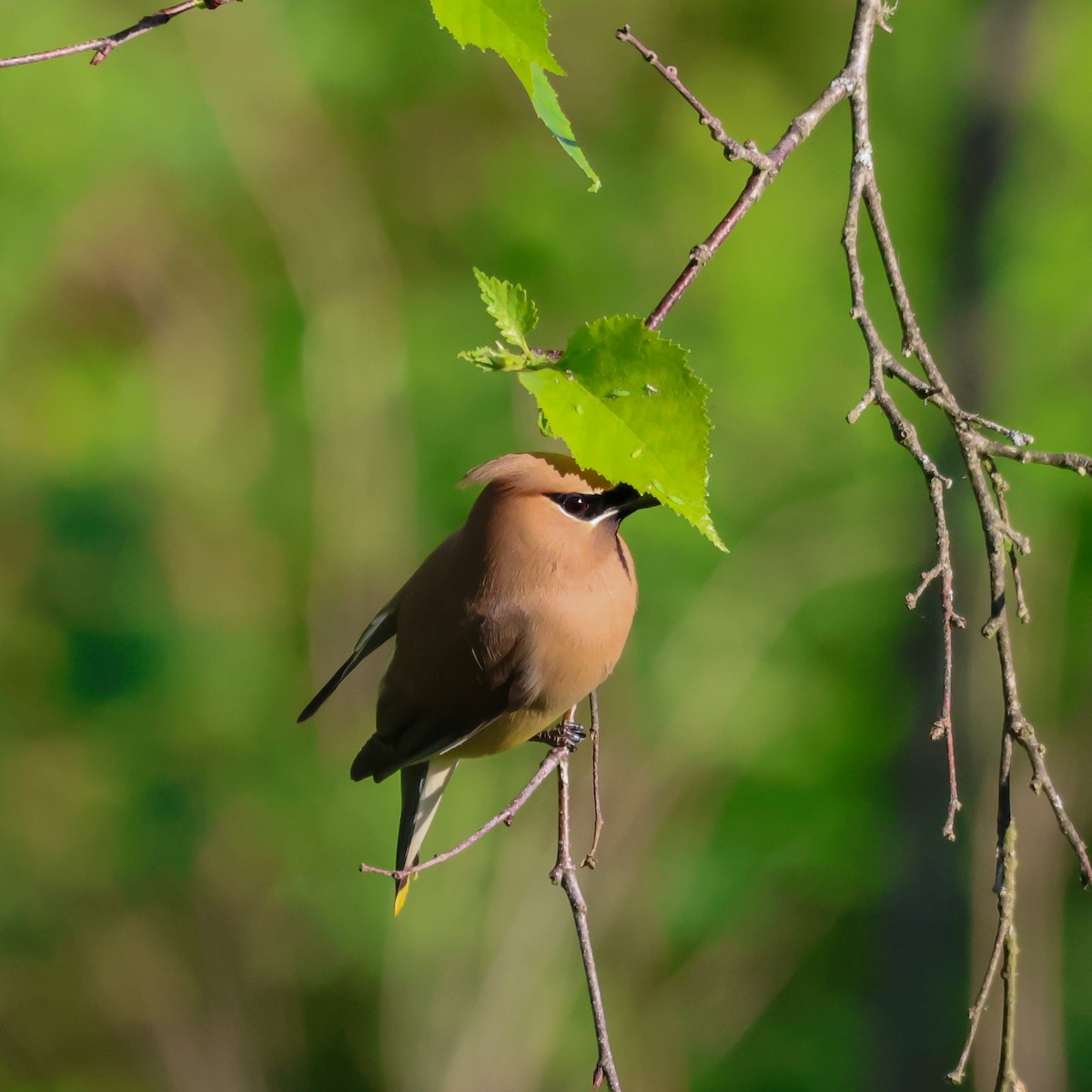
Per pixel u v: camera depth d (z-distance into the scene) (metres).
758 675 15.76
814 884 16.02
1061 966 15.21
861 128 5.30
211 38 16.44
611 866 14.84
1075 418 14.96
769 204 17.30
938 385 4.87
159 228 17.36
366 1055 15.55
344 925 15.30
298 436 17.06
